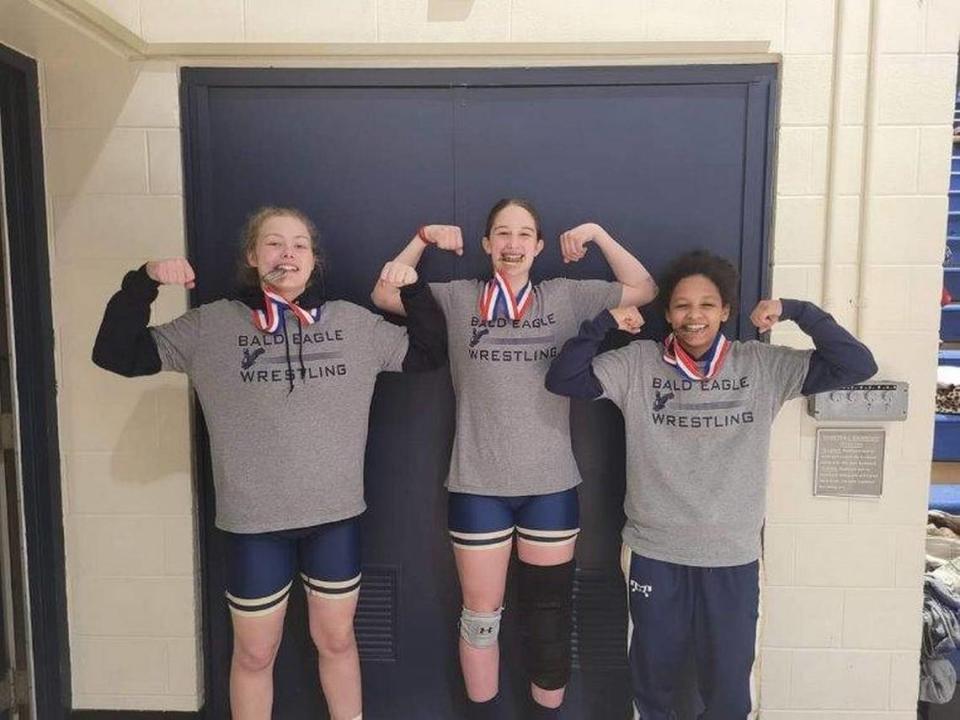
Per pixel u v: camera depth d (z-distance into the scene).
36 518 2.22
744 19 2.11
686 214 2.18
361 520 2.29
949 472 3.88
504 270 1.98
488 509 2.02
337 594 2.00
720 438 1.87
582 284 2.07
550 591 2.04
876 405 2.16
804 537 2.24
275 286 1.93
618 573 2.28
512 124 2.17
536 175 2.18
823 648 2.27
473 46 2.13
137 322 1.82
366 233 2.21
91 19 1.85
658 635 1.91
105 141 2.18
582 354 1.87
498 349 1.99
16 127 2.12
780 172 2.14
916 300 2.15
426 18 2.12
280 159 2.19
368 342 1.98
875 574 2.24
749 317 2.19
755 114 2.14
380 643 2.32
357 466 1.99
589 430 2.25
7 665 2.21
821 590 2.25
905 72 2.09
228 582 1.99
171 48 2.13
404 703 2.34
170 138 2.17
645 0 2.10
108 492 2.27
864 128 2.12
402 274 1.89
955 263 4.92
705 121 2.15
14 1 1.75
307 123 2.18
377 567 2.30
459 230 2.01
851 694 2.28
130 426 2.25
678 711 2.27
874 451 2.20
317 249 2.04
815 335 1.82
